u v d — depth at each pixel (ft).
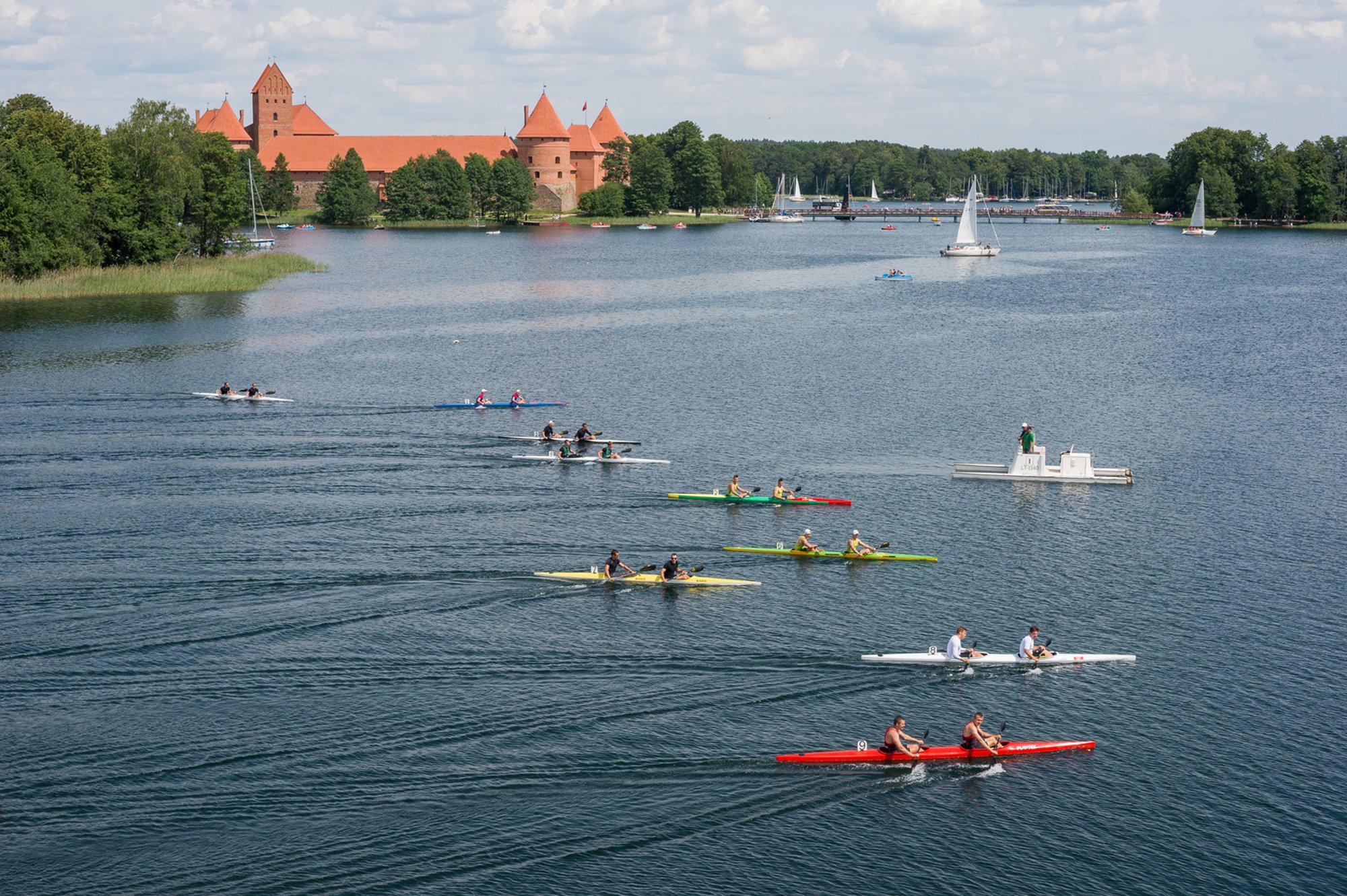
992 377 334.65
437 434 264.31
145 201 543.80
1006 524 205.67
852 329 429.38
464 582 175.63
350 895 107.45
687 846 115.44
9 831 114.73
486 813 119.65
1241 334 412.98
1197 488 226.99
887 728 137.49
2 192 464.65
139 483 221.46
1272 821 120.37
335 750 129.70
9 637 153.69
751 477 233.35
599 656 153.17
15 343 375.25
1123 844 116.78
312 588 172.14
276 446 251.19
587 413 287.89
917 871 112.68
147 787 122.21
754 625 163.43
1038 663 152.76
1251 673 150.51
